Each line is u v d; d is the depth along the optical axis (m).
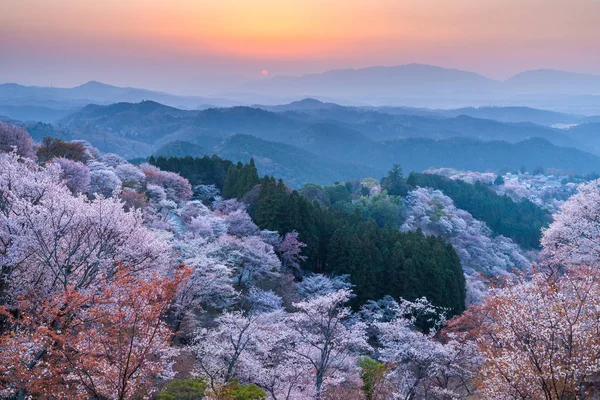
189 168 75.62
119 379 12.43
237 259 35.41
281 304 34.41
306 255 47.12
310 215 50.28
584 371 12.27
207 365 21.09
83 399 13.12
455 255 49.31
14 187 20.34
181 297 25.70
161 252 21.72
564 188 199.88
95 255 19.05
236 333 22.36
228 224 44.34
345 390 22.06
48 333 12.76
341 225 52.09
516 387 13.52
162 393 18.59
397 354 21.39
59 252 19.52
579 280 16.80
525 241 106.62
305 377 21.23
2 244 18.73
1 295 17.88
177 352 19.05
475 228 94.62
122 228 20.28
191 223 42.47
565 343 13.10
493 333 20.12
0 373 13.10
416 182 115.19
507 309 14.81
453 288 44.38
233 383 19.42
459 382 23.81
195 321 25.98
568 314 13.55
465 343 22.41
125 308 12.89
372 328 33.59
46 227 18.19
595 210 26.81
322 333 21.81
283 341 22.91
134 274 19.61
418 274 44.12
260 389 20.16
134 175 56.72
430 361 21.27
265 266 36.50
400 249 46.28
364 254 44.47
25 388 13.05
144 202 45.00
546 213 121.19
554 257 27.66
